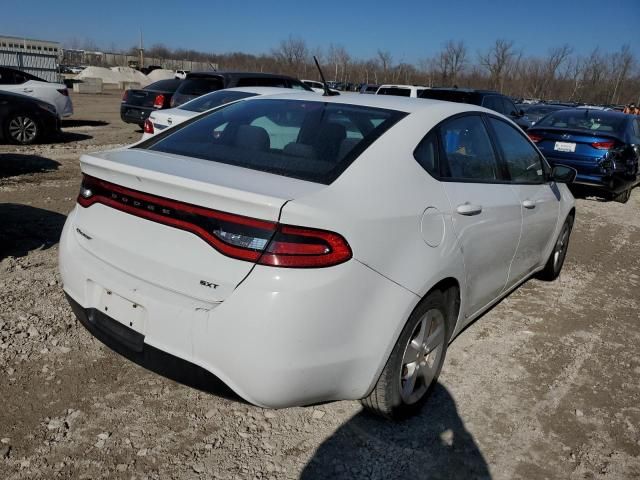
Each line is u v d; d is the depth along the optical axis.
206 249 2.14
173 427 2.63
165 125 7.50
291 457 2.51
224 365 2.10
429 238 2.57
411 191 2.57
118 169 2.37
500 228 3.28
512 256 3.65
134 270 2.35
